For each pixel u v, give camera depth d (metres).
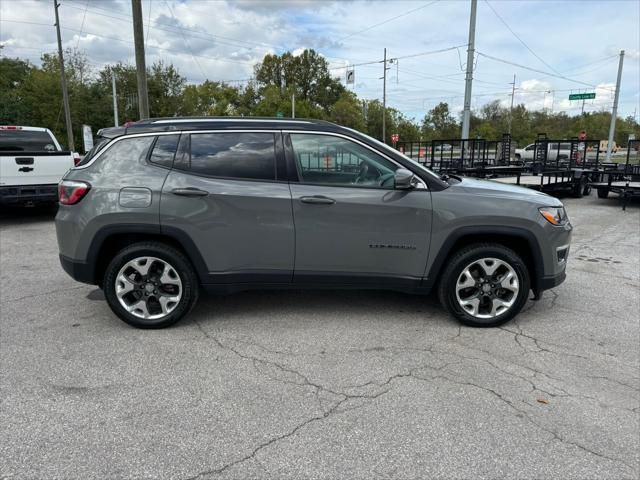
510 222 3.93
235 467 2.39
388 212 3.91
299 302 4.78
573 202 13.84
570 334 4.07
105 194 3.88
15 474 2.32
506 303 4.11
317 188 3.91
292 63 94.69
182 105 54.19
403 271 4.04
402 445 2.57
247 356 3.60
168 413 2.85
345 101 76.81
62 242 4.04
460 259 4.01
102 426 2.72
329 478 2.32
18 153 8.62
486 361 3.55
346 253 3.97
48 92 46.19
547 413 2.88
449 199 3.94
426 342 3.86
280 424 2.75
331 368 3.42
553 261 4.08
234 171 3.94
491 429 2.71
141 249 3.94
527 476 2.35
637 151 13.02
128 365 3.44
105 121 47.91
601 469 2.40
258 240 3.93
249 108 80.88
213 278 3.98
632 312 4.62
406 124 85.50
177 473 2.35
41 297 4.94
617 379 3.30
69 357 3.56
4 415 2.81
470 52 20.52
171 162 3.95
